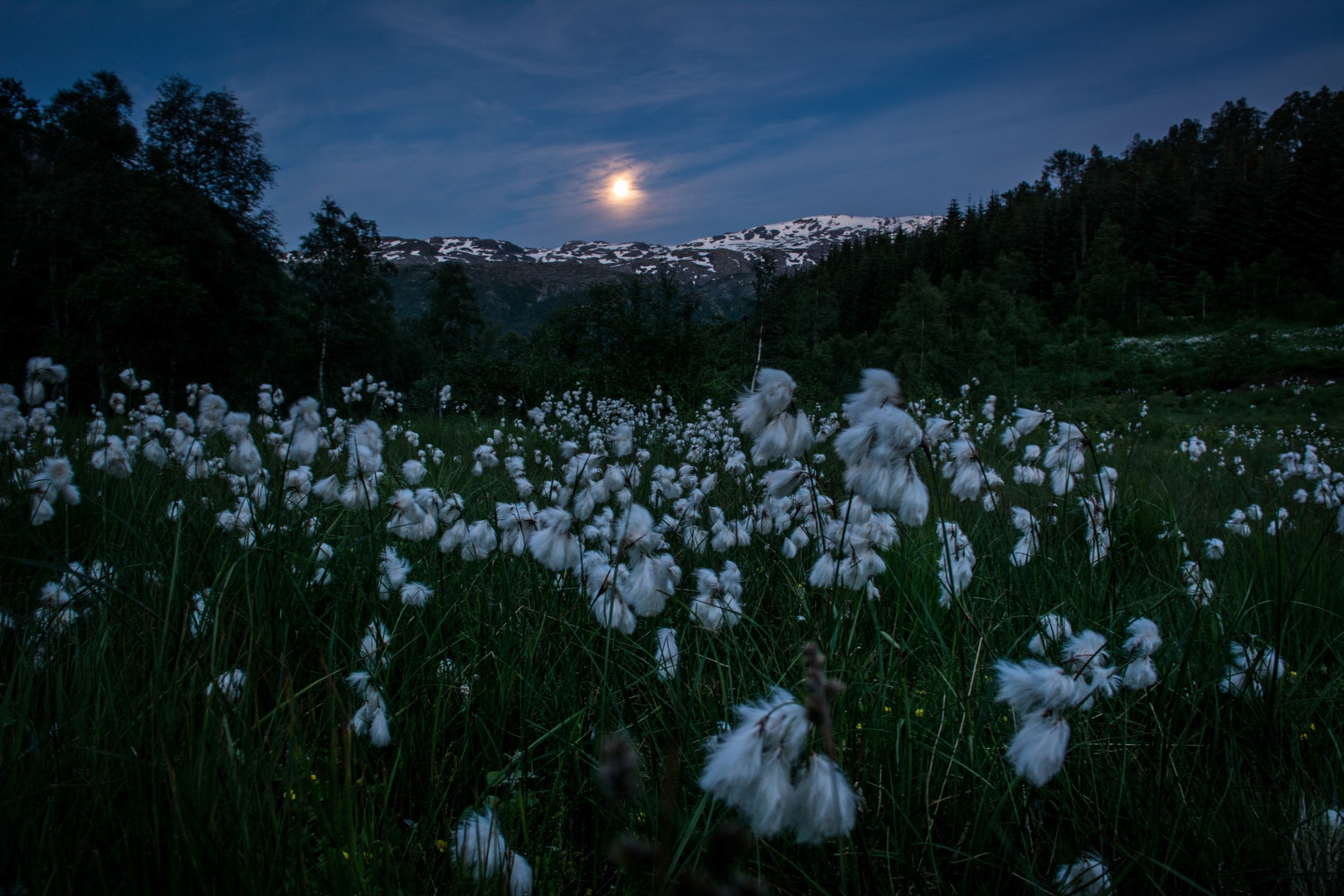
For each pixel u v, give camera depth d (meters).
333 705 1.61
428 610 2.55
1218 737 1.79
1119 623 2.51
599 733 1.74
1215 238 69.31
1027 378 12.35
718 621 2.13
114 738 1.58
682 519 3.28
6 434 4.03
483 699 2.12
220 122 30.25
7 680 1.92
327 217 30.30
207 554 2.56
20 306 23.53
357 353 31.53
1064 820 1.63
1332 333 45.56
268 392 6.03
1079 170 137.50
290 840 1.41
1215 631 2.27
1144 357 36.59
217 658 1.89
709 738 1.71
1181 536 3.27
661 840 0.81
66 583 2.32
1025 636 2.26
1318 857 1.48
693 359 21.31
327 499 2.73
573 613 2.42
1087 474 3.05
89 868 1.31
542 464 6.35
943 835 1.68
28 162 26.22
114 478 4.12
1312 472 5.50
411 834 1.58
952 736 1.83
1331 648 2.46
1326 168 65.62
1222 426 20.27
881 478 1.50
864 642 2.38
